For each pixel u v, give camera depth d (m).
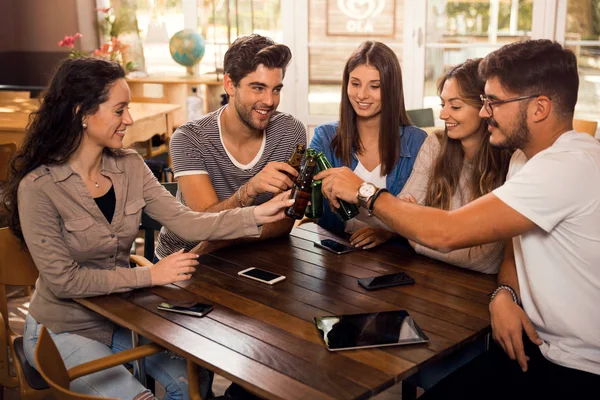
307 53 5.84
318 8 5.73
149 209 2.16
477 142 2.12
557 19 5.23
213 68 6.46
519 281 1.79
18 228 1.98
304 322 1.71
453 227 1.68
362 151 2.51
